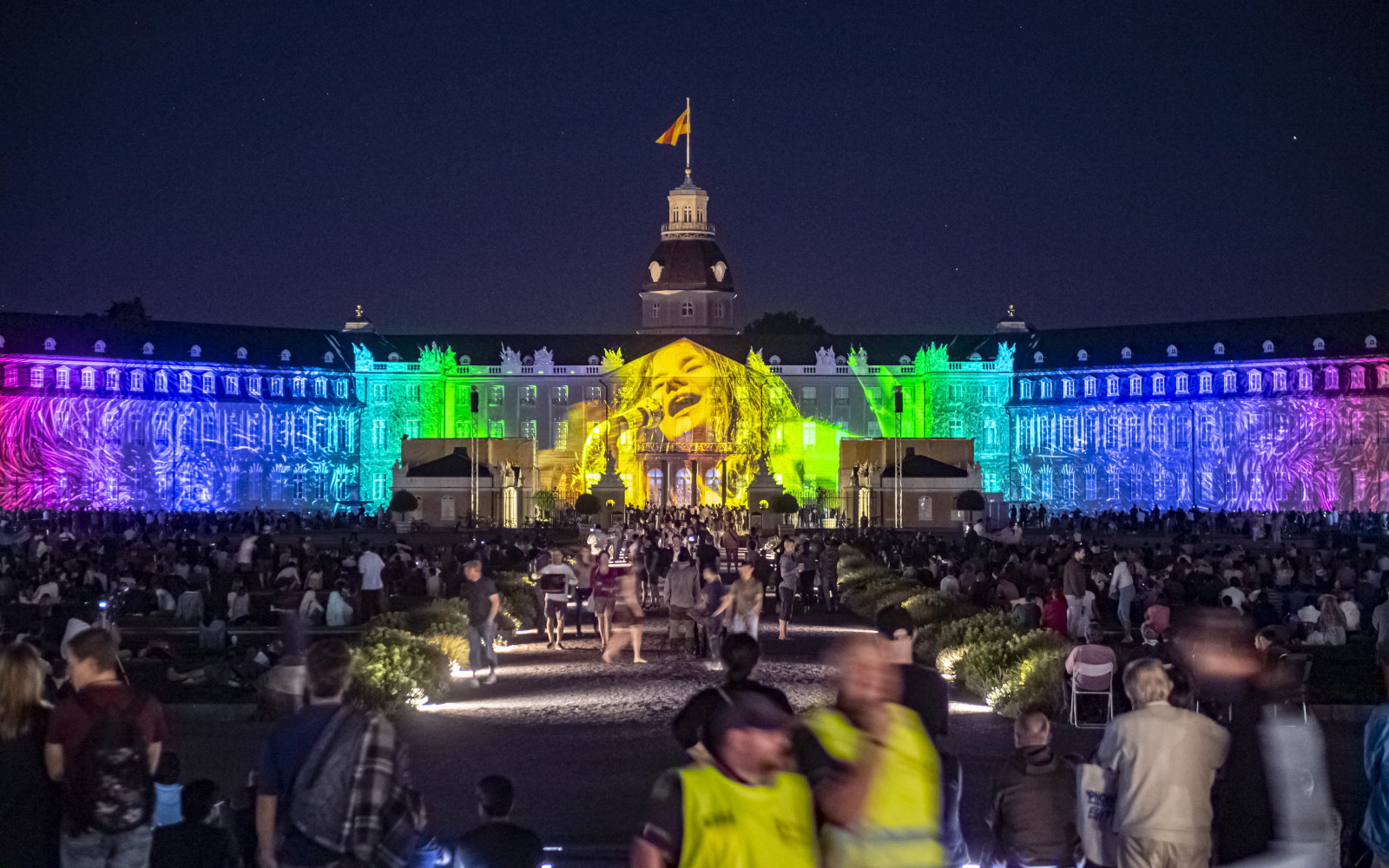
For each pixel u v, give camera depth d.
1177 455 163.38
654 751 26.41
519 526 128.38
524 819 21.06
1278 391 158.12
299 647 17.00
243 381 166.00
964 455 139.25
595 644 45.22
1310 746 12.65
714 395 160.25
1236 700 13.48
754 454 160.62
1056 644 31.19
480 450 143.88
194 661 37.12
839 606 58.22
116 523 102.88
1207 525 110.69
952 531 120.56
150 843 12.85
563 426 174.62
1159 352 166.50
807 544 56.28
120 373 156.50
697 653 41.22
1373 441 152.50
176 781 16.42
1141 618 46.25
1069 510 169.38
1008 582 43.03
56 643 35.59
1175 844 12.21
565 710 31.38
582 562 47.72
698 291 187.38
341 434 172.25
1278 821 12.61
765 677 36.09
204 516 116.88
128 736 12.51
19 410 149.88
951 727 29.05
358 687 28.34
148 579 53.47
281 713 15.95
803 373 174.38
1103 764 12.66
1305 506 155.75
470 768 24.98
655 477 159.88
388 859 11.79
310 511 166.50
